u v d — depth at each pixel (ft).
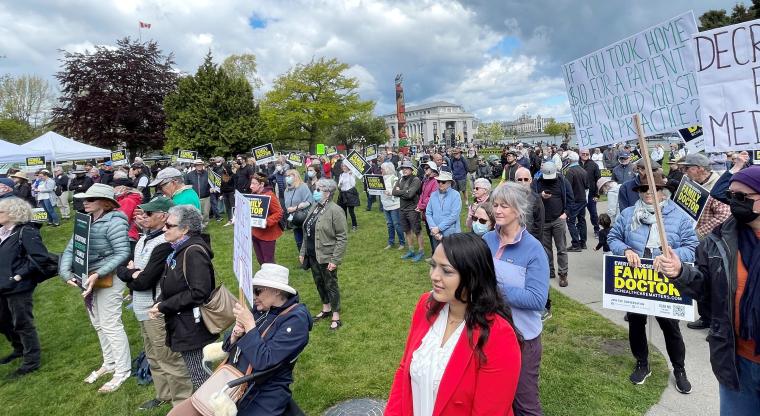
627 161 29.89
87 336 19.74
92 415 13.43
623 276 12.45
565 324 16.85
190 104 106.63
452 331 6.49
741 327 6.96
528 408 8.72
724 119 10.28
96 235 14.62
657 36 12.05
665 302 11.82
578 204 27.30
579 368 13.70
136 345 18.17
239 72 187.32
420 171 41.24
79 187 47.11
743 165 15.35
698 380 12.68
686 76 11.60
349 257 29.48
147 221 13.14
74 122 102.06
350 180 38.04
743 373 7.18
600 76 13.37
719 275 7.12
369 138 240.12
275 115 150.10
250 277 8.39
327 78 153.28
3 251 15.65
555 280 22.15
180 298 10.60
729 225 7.21
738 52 9.99
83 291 14.32
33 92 164.76
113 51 107.14
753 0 105.40
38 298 25.41
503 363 6.03
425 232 34.42
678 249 11.91
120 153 64.80
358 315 19.40
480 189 17.57
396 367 14.66
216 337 11.14
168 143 104.99
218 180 44.34
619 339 15.55
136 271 12.68
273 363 8.15
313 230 18.21
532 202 17.13
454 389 6.10
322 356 15.66
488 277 6.20
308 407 12.62
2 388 15.38
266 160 51.01
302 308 8.86
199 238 11.27
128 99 105.91
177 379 12.51
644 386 12.55
